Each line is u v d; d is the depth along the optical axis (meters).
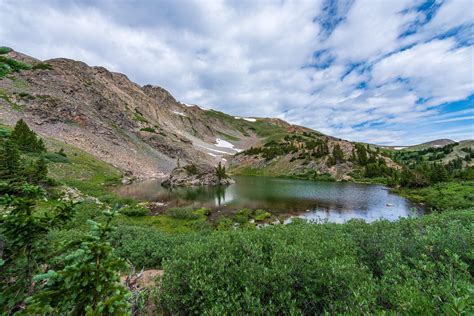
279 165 127.50
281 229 9.15
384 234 7.54
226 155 199.88
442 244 5.60
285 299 4.42
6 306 2.69
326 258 5.50
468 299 2.64
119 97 165.00
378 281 4.88
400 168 97.38
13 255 2.86
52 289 2.47
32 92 96.06
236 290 4.84
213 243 6.70
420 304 3.12
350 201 45.31
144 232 13.21
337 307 4.12
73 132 91.25
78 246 3.32
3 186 3.00
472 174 57.47
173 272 5.57
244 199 47.38
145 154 116.31
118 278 2.66
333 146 123.69
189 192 56.38
